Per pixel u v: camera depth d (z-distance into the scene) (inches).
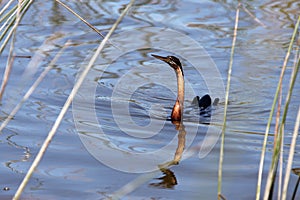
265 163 568.4
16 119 668.7
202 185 518.0
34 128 644.7
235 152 595.8
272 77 901.2
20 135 621.6
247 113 755.4
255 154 592.1
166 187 514.6
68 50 958.4
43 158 567.8
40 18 1091.3
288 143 622.8
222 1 1237.1
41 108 714.2
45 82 817.5
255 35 1061.8
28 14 1110.4
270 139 643.5
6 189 499.5
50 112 703.7
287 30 1079.0
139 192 504.1
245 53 991.0
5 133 625.0
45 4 1173.1
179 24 1106.1
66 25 1069.8
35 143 602.5
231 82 896.9
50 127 651.5
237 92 856.3
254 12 1167.6
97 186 511.2
